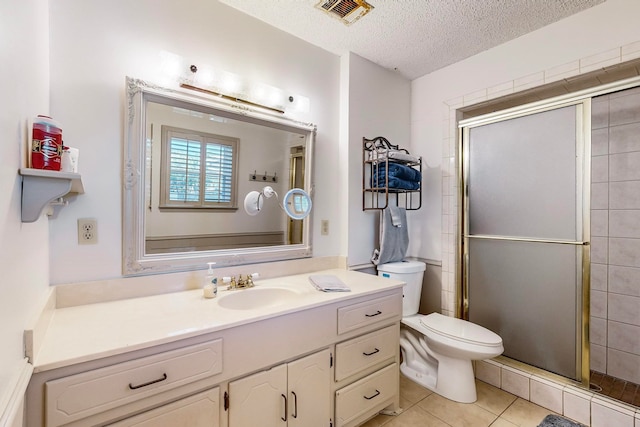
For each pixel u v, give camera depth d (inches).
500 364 80.2
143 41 56.3
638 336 82.2
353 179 88.1
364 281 72.3
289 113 76.8
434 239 97.8
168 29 59.2
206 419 42.2
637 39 63.0
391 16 71.4
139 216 55.2
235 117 67.8
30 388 31.1
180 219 60.8
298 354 52.6
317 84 83.7
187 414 40.5
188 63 59.7
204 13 63.8
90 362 34.1
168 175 59.2
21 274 29.5
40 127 33.2
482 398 76.1
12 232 26.6
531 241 75.6
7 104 25.2
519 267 78.1
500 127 81.3
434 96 98.8
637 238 82.6
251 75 70.7
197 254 62.4
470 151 87.9
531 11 69.9
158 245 58.1
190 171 62.1
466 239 88.9
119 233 53.7
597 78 72.7
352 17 71.7
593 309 89.9
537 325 74.9
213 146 65.2
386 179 86.4
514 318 79.0
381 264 91.2
